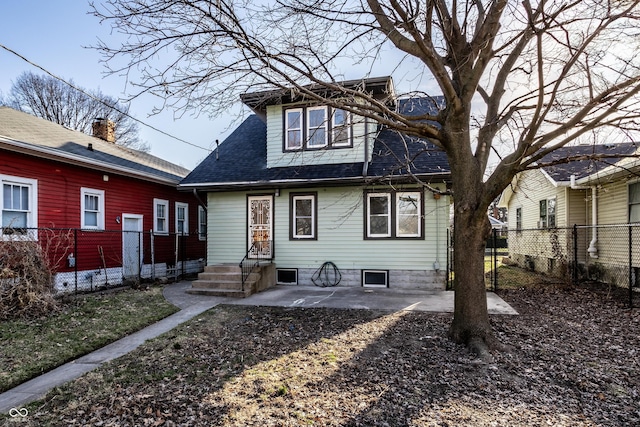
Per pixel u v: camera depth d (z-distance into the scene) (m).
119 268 11.55
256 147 13.03
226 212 11.58
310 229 10.95
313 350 5.20
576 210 11.85
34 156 9.06
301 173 10.68
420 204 10.12
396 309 7.50
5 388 4.25
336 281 10.62
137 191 12.48
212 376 4.43
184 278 13.04
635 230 9.29
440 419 3.31
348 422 3.29
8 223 8.52
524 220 16.52
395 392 3.86
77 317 7.09
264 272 10.20
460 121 5.30
